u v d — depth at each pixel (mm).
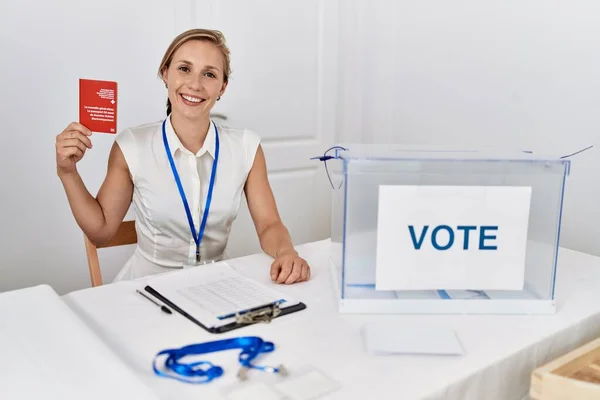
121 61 2182
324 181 2895
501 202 1005
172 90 1428
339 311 1038
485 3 2320
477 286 1037
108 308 1039
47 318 923
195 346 859
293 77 2670
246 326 971
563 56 2064
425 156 1006
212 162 1521
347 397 755
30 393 719
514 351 902
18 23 1967
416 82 2674
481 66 2369
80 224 1428
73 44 2076
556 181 1006
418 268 1023
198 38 1426
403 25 2689
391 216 999
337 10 2770
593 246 2051
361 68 2879
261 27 2508
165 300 1062
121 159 1478
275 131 2654
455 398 813
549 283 1048
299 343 914
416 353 878
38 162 2092
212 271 1224
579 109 2035
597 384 759
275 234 1443
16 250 2098
